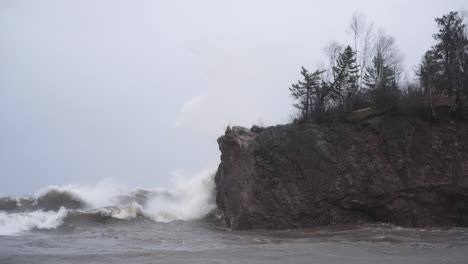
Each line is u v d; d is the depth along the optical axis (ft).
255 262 68.08
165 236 103.60
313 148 118.21
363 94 144.97
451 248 77.92
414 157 114.62
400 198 112.57
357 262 67.05
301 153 118.73
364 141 118.21
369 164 115.44
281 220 115.85
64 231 111.45
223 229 120.98
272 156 120.67
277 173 119.03
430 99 121.80
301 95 151.02
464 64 139.54
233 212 127.24
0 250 80.64
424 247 79.15
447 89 138.51
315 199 115.03
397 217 111.86
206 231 115.34
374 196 113.09
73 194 139.95
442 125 118.93
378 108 124.26
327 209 114.83
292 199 116.06
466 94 128.67
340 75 148.36
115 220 127.24
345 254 73.51
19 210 128.98
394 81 157.89
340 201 114.21
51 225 116.67
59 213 122.62
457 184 111.04
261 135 129.18
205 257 72.49
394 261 67.31
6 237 98.78
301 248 79.56
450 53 147.02
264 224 117.29
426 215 110.22
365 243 83.92
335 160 116.47
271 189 118.42
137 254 75.82
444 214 110.73
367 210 114.52
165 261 69.41
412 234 94.58
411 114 121.39
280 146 121.70
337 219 114.21
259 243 89.25
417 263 65.67
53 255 75.15
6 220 115.14
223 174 138.92
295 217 114.93
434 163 113.70
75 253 77.71
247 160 124.88
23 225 114.52
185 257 72.69
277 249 79.00
